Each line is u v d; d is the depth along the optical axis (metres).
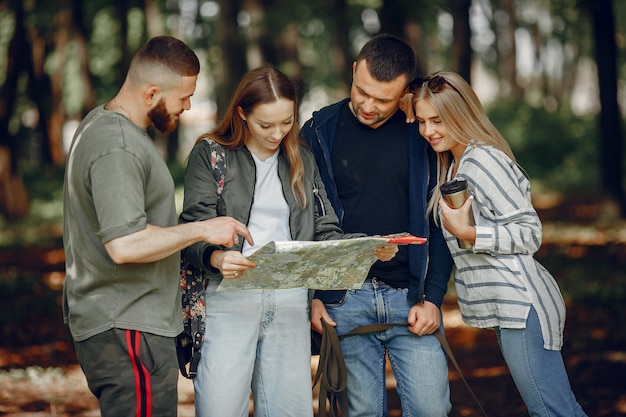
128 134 3.79
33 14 27.64
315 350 4.82
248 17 20.73
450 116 4.33
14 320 10.71
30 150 37.62
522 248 4.25
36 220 22.30
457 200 4.17
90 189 3.80
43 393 7.34
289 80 4.16
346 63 23.09
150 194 3.89
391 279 4.68
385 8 15.08
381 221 4.68
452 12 19.17
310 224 4.41
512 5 39.81
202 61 29.91
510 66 40.16
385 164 4.66
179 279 4.06
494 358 8.46
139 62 3.86
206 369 4.25
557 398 4.26
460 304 4.51
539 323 4.25
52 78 32.34
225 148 4.31
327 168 4.67
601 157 19.83
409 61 4.46
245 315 4.27
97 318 3.86
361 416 4.79
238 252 3.93
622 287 11.50
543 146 31.95
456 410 6.71
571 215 21.44
